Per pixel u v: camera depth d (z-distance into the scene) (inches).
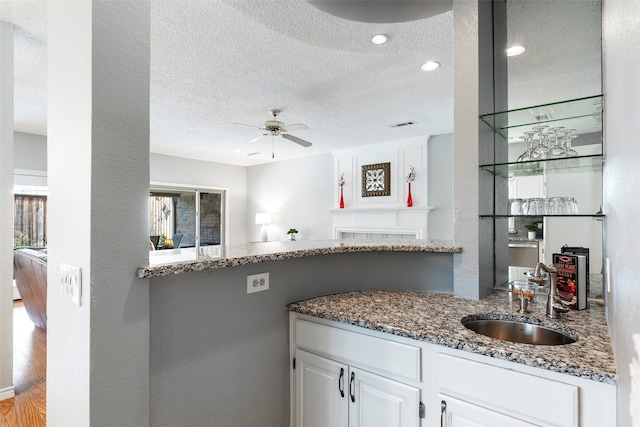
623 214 29.5
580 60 73.8
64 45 49.1
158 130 201.5
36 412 91.4
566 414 40.9
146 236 47.9
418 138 222.7
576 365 40.0
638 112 21.9
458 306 66.6
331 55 111.3
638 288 22.7
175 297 53.5
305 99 150.8
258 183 326.6
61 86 50.0
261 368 66.5
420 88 138.9
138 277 46.4
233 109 163.9
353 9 81.3
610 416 38.2
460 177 72.1
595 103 61.7
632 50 23.8
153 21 91.7
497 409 45.9
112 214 44.2
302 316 68.8
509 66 80.5
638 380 23.2
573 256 64.0
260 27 95.1
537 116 71.2
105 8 43.7
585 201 70.5
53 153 52.5
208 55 111.0
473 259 71.1
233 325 61.7
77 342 45.3
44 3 86.0
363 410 59.4
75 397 46.0
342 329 62.1
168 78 128.3
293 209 297.9
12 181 96.7
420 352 52.9
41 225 224.4
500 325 61.8
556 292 60.1
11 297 98.4
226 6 85.5
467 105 71.1
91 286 42.4
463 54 71.4
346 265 81.0
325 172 275.1
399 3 78.6
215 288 59.0
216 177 312.7
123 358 45.4
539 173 75.8
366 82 133.0
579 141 70.0
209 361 58.2
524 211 72.1
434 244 79.1
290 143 235.8
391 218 236.1
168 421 52.9
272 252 63.7
